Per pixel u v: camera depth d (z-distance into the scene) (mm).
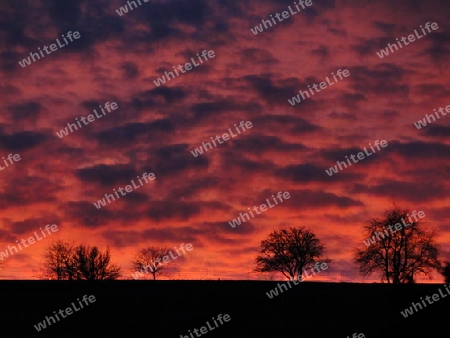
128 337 65000
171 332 67250
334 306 77750
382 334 61688
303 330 66312
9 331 67250
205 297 85188
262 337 64188
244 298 85000
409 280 92312
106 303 80375
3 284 94125
